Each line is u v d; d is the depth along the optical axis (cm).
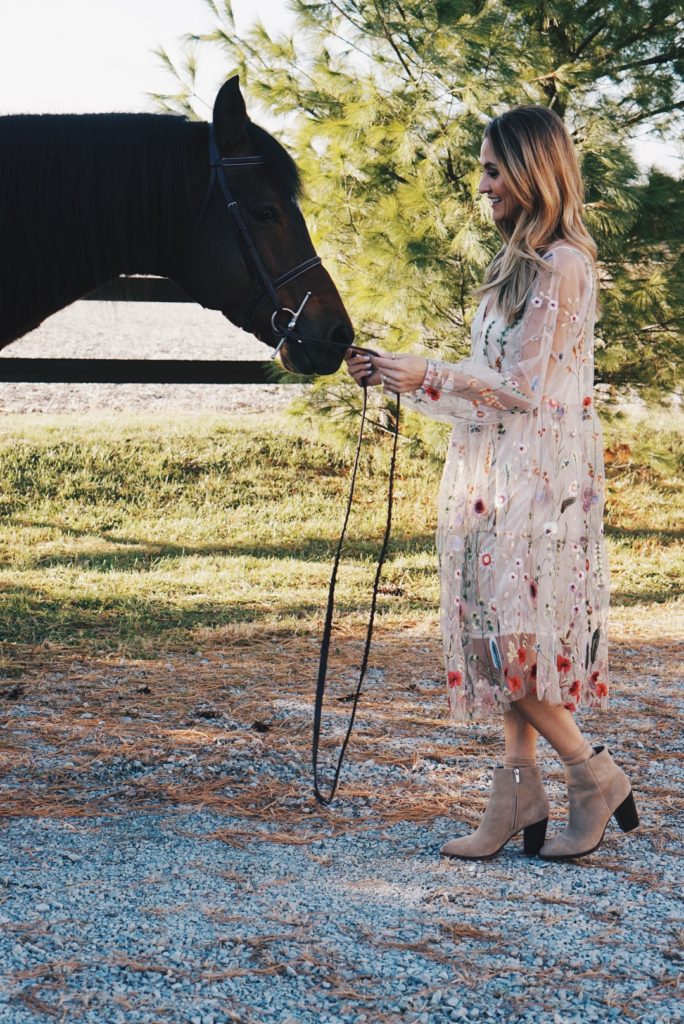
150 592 588
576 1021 197
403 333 694
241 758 344
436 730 384
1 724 373
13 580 598
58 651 478
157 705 401
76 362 805
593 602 265
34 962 214
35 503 759
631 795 276
